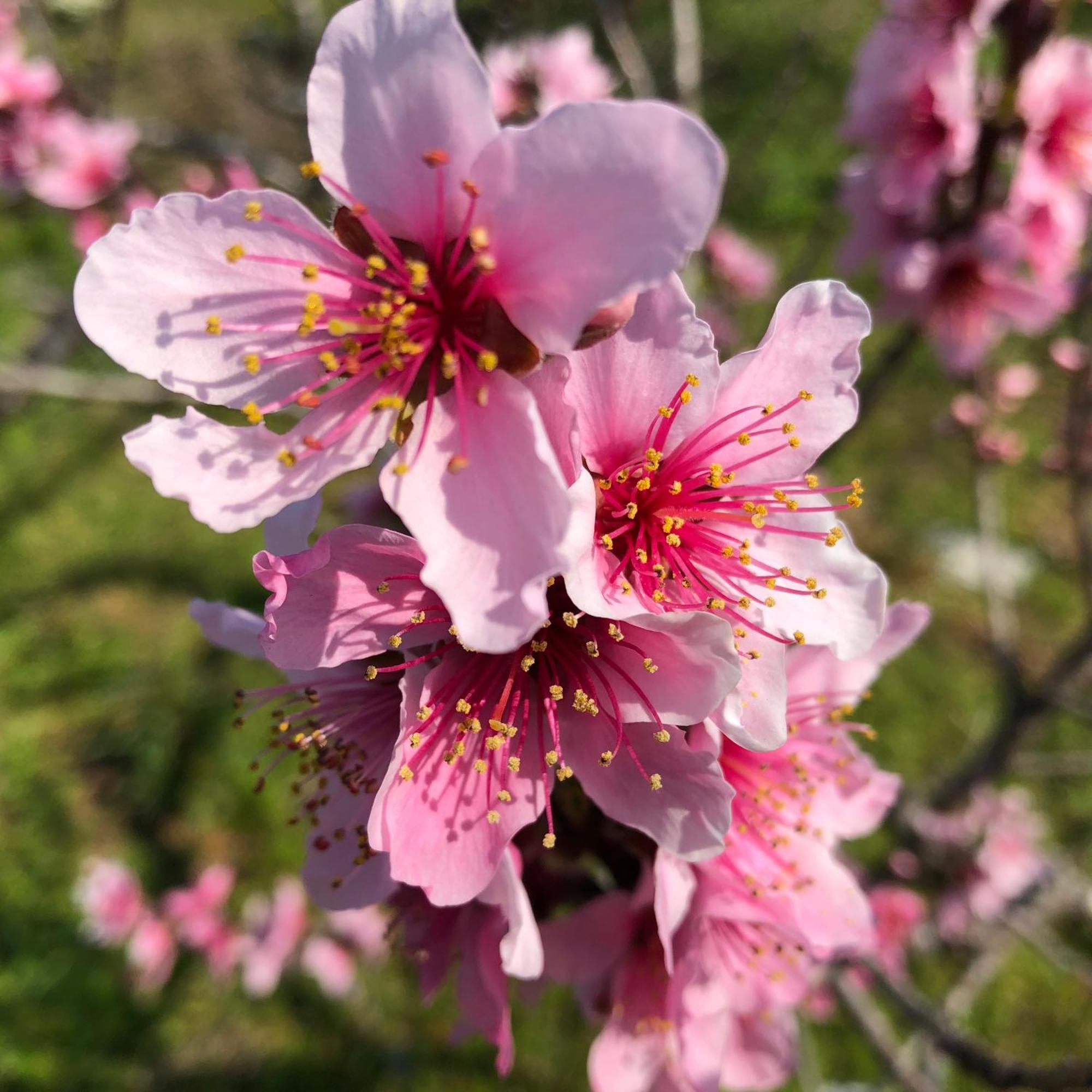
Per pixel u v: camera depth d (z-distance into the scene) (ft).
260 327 0.20
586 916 0.25
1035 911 0.56
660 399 0.20
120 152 0.58
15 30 0.61
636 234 0.17
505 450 0.18
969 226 0.42
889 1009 0.71
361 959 0.64
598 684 0.21
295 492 0.19
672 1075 0.27
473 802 0.21
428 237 0.20
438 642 0.22
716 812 0.20
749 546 0.23
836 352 0.21
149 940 0.65
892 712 0.85
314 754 0.25
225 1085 0.68
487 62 0.54
